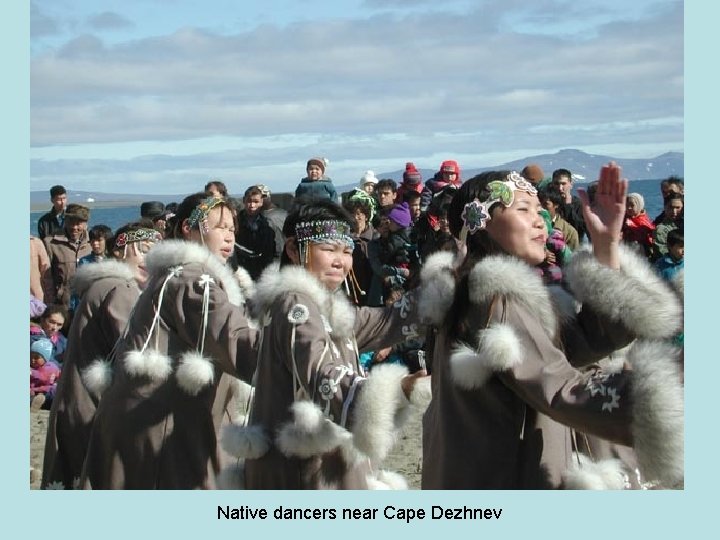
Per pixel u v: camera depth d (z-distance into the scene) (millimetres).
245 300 5121
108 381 4934
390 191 11016
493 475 3758
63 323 9367
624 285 3799
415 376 3760
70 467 5512
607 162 3922
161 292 4750
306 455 3932
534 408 3697
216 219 5039
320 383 3836
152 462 4727
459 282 3842
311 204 4312
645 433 3385
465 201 4020
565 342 3955
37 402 8867
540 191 8867
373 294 9672
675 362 3506
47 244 10602
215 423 4797
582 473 3797
